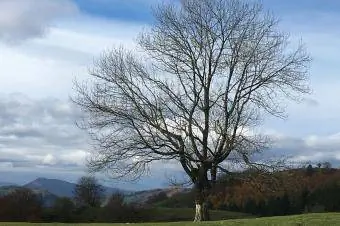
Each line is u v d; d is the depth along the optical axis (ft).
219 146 93.04
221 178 95.30
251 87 95.66
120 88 95.35
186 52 97.04
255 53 95.86
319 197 176.65
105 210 173.99
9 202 169.89
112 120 94.12
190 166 94.84
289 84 98.07
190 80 96.32
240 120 93.76
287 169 93.91
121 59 108.17
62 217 174.81
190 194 102.94
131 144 93.45
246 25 97.40
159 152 93.71
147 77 96.63
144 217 169.48
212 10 97.86
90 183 199.31
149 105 93.40
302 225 62.80
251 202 160.97
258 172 92.07
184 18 98.43
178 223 73.26
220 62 96.02
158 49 98.84
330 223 63.82
